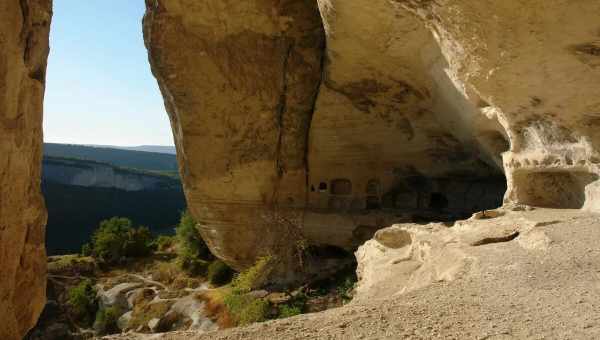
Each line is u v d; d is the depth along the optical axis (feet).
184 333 12.73
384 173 50.21
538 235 17.98
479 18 18.04
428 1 19.84
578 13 15.60
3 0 9.08
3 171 9.20
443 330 11.11
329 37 36.96
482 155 39.60
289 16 46.98
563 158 23.48
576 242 16.84
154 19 48.26
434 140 44.16
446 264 17.83
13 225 9.73
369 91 43.11
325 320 12.55
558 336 10.12
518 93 21.59
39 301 11.66
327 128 50.52
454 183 47.32
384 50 34.37
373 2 28.22
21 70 9.94
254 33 48.26
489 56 19.70
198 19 47.34
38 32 10.98
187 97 50.37
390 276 21.52
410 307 13.01
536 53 18.26
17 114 9.80
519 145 26.35
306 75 49.70
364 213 49.49
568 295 12.53
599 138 20.97
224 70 49.42
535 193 26.37
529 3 16.07
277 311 45.06
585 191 23.44
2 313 9.35
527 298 12.72
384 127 46.60
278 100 51.03
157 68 50.14
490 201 44.19
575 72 18.51
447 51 22.44
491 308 12.30
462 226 22.48
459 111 33.50
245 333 12.06
